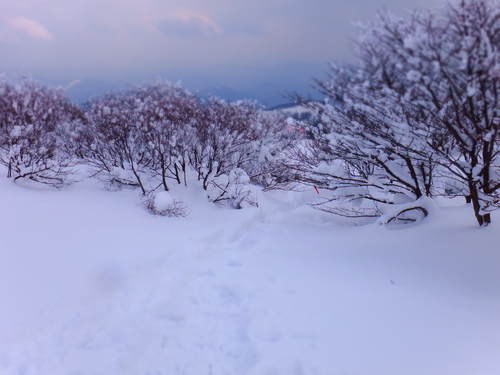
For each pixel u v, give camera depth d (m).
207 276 4.28
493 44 2.85
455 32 2.93
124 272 4.07
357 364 2.42
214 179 7.93
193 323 3.27
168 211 6.57
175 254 4.79
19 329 2.92
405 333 2.71
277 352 2.67
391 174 5.57
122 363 2.72
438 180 6.01
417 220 5.59
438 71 3.10
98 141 8.05
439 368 2.30
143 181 8.18
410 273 3.78
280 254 4.90
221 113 9.48
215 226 6.22
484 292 3.28
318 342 2.72
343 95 4.45
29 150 6.90
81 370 2.63
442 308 3.04
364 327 2.84
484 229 4.50
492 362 2.32
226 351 2.86
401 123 4.24
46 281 3.62
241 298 3.69
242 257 4.89
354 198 6.18
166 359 2.78
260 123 10.84
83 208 6.02
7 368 2.59
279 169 9.09
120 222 5.73
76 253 4.33
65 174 7.29
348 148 5.55
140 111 8.34
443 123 3.98
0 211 5.16
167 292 3.79
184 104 9.66
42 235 4.66
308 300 3.39
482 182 4.57
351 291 3.46
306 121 6.20
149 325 3.21
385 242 4.82
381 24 3.11
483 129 3.68
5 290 3.37
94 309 3.34
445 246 4.29
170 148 7.73
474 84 3.10
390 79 3.66
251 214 7.24
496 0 2.83
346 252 4.67
